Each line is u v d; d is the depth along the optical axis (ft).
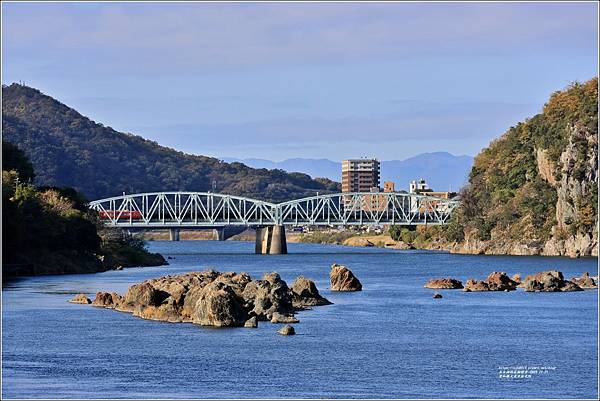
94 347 602.85
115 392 485.97
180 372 533.14
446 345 626.23
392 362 566.77
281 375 529.04
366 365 556.92
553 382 518.78
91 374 527.81
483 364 565.12
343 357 579.48
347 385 507.30
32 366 548.31
